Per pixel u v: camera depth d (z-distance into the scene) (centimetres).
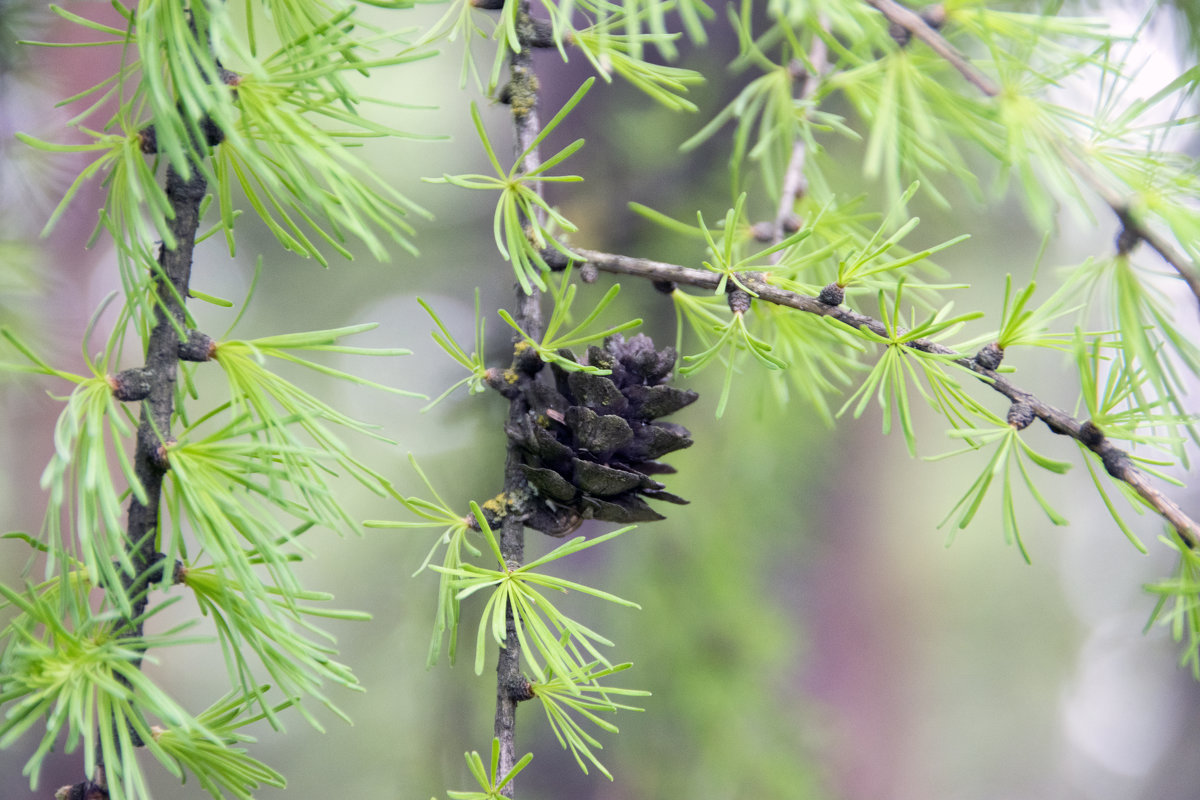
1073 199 52
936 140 57
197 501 49
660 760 84
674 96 53
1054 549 219
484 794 50
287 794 92
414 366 100
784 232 57
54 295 71
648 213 56
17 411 73
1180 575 51
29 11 62
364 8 65
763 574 91
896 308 51
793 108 57
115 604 49
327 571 88
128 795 48
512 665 51
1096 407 51
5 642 50
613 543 86
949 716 203
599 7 53
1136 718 253
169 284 49
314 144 49
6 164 64
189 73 48
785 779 83
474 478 75
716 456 84
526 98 52
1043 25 52
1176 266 52
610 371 51
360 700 85
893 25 54
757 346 51
